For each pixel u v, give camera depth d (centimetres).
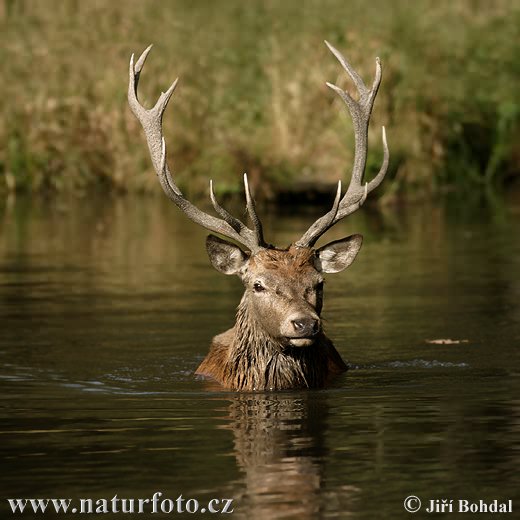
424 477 1814
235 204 5791
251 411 2250
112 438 2055
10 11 6725
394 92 6006
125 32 6419
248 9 6719
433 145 6125
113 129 6209
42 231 5100
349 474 1828
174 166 6016
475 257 4231
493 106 6366
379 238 4772
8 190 6372
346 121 5853
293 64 6156
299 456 1927
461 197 6022
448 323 3145
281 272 2375
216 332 3069
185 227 5184
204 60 6275
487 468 1855
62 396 2406
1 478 1830
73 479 1820
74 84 6275
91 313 3328
